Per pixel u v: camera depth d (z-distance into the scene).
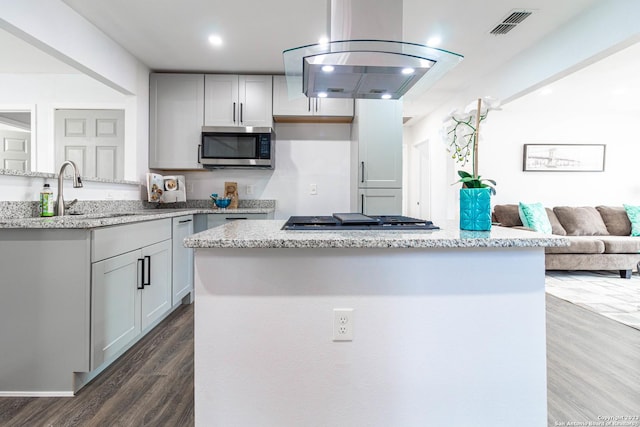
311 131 3.89
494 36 2.88
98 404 1.60
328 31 1.83
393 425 1.26
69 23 2.40
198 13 2.50
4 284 1.68
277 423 1.24
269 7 2.42
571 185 5.22
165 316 2.78
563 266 4.11
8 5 1.95
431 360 1.26
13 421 1.48
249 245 1.12
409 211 6.31
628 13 2.19
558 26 2.72
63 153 3.54
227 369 1.23
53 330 1.68
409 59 1.58
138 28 2.71
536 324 1.27
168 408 1.57
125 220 1.96
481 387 1.27
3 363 1.69
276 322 1.24
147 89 3.46
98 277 1.74
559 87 4.12
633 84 4.04
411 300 1.25
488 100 1.40
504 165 5.19
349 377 1.25
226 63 3.36
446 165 4.85
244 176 3.87
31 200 2.12
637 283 3.87
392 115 3.39
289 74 1.75
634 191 5.27
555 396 1.66
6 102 3.50
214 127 3.43
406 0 2.33
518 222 4.54
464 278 1.26
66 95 3.52
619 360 2.03
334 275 1.24
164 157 3.50
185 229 3.00
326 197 3.89
